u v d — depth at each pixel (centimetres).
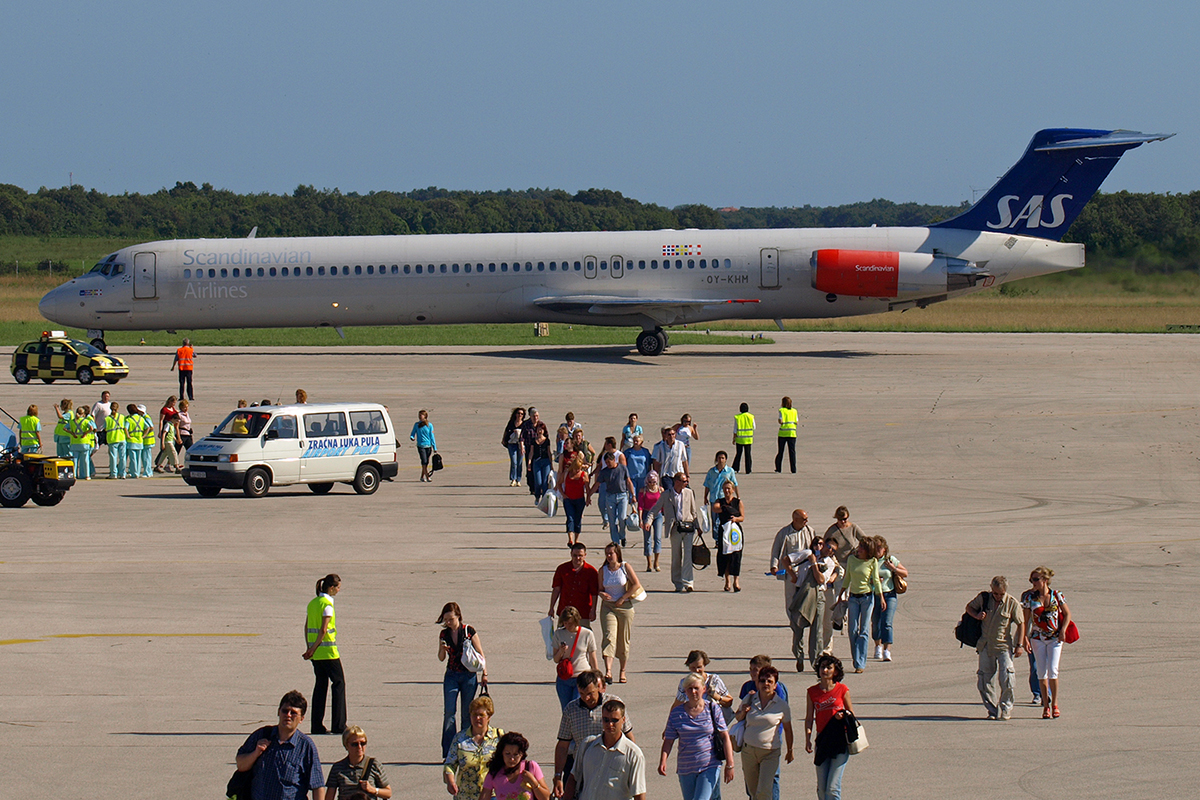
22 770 5162
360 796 4156
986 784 5028
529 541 10075
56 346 19938
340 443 12331
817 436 15550
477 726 4369
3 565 9075
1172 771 5156
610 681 6469
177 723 5759
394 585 8519
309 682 6412
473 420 16612
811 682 6512
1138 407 17750
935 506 11450
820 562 6612
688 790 4553
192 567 9038
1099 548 9650
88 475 13538
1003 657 5866
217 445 12100
